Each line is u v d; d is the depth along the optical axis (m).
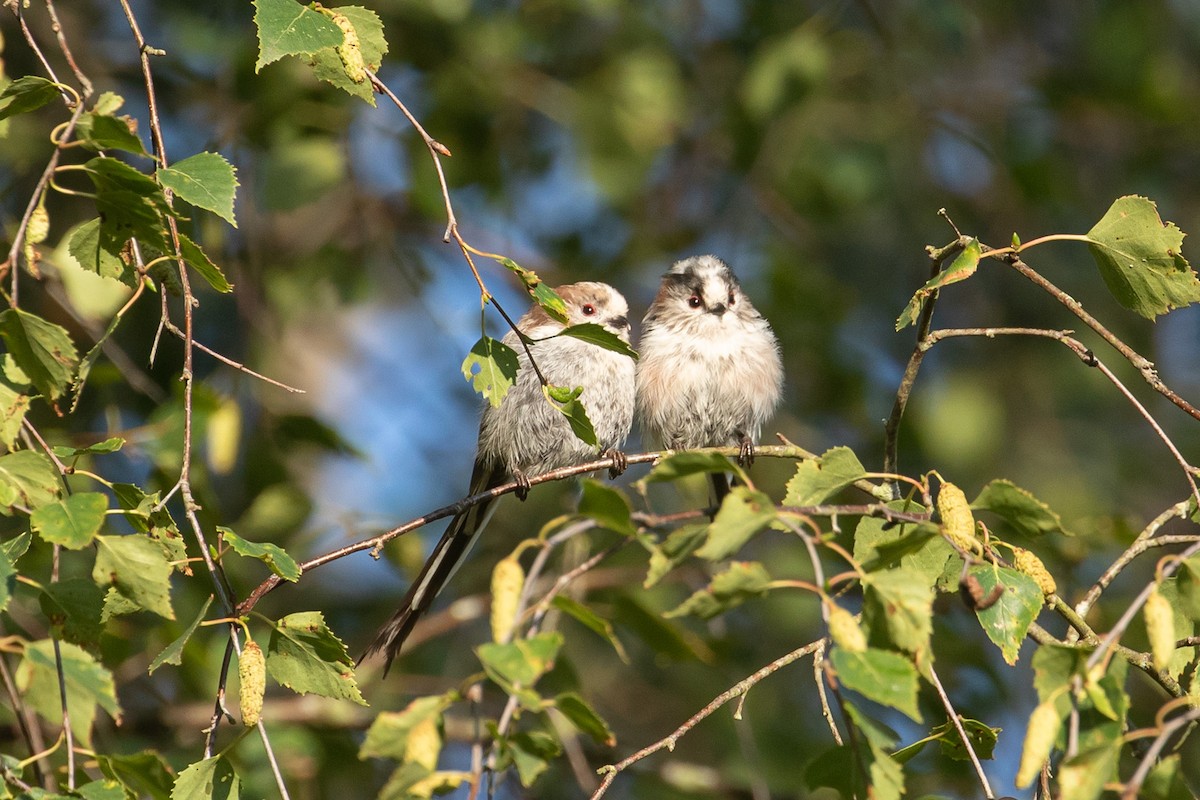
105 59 12.20
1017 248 6.54
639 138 13.17
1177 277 6.40
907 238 14.61
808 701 12.10
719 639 10.02
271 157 11.37
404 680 11.62
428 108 12.48
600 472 10.60
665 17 14.06
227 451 9.39
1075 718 4.85
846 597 10.54
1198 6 15.90
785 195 13.95
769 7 14.19
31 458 5.62
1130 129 15.18
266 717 10.50
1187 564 5.25
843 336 14.12
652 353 10.91
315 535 10.53
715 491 10.46
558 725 10.06
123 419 11.31
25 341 5.71
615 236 14.47
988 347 14.68
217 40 11.91
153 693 10.69
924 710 9.81
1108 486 14.12
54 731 8.31
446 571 8.86
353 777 10.73
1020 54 15.84
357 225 12.91
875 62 14.23
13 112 6.03
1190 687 6.09
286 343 13.84
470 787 4.92
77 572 9.07
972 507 6.30
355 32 6.51
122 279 6.12
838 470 6.18
